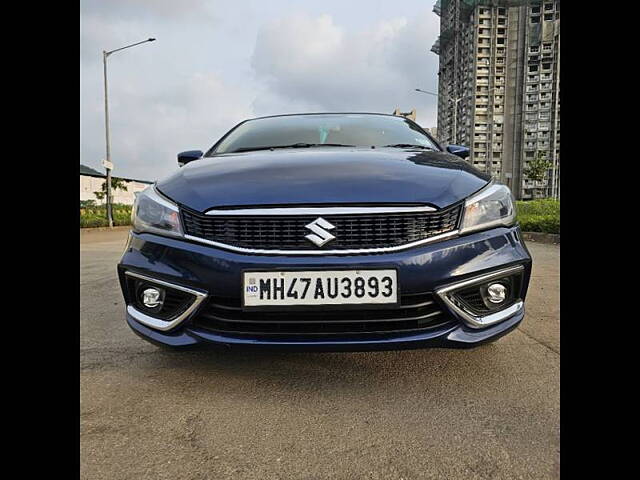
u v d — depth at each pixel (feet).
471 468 4.33
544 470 4.28
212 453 4.64
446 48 300.20
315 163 6.81
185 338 5.83
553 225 30.81
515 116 258.57
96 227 64.59
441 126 306.76
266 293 5.61
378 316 5.64
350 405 5.67
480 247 5.84
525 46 255.09
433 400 5.80
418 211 5.73
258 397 5.91
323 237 5.60
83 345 8.10
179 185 6.49
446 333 5.64
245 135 9.68
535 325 9.18
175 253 5.89
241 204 5.80
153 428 5.14
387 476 4.23
